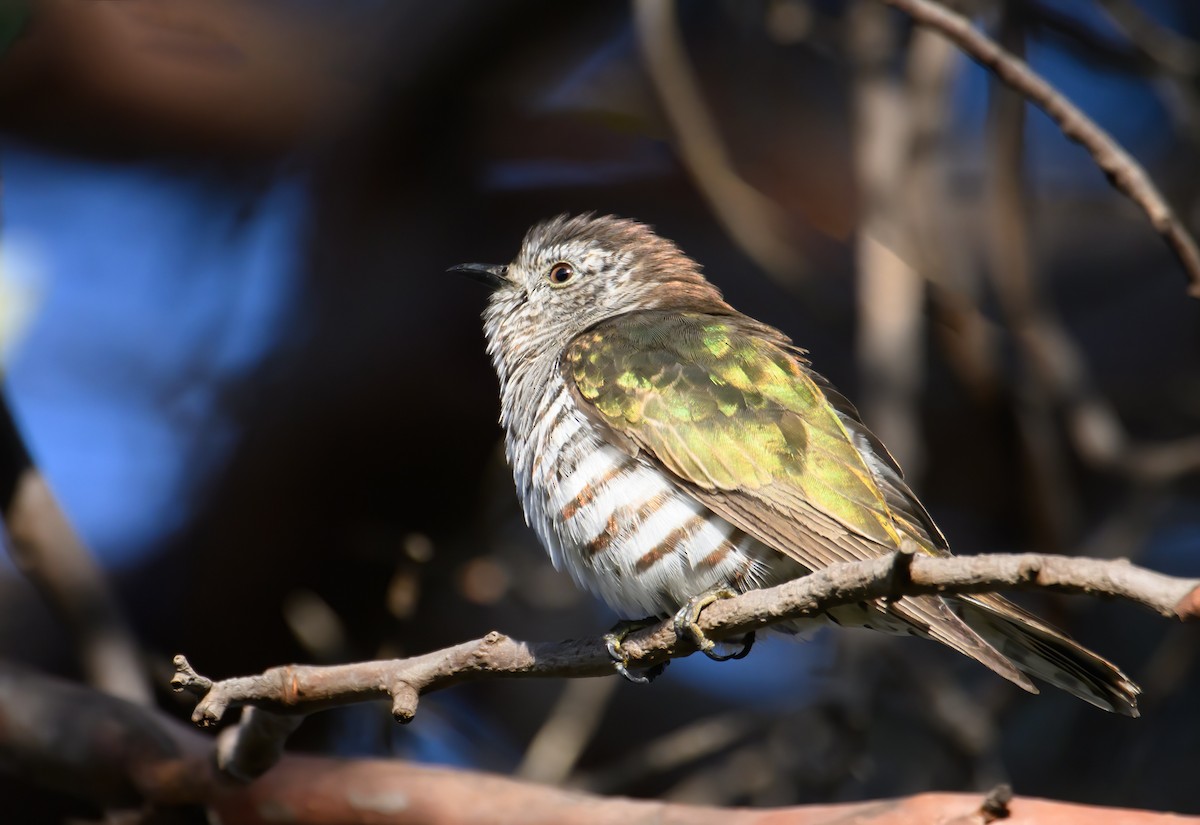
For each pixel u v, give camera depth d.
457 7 13.45
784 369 8.88
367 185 14.19
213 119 14.12
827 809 7.22
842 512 8.25
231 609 13.90
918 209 11.84
